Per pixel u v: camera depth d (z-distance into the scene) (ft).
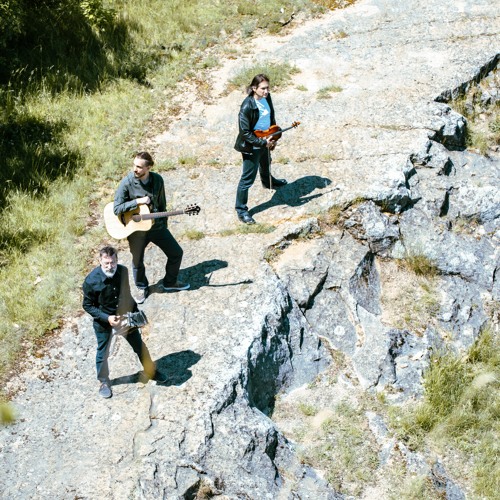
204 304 26.37
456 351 28.55
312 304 28.07
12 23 38.65
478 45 42.93
